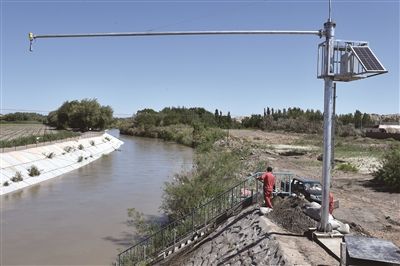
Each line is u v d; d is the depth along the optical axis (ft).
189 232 66.18
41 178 156.76
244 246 46.21
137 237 82.64
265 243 43.11
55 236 87.71
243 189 75.61
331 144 41.19
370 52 36.06
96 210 109.91
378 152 200.03
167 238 67.72
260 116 470.39
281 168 134.41
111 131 574.56
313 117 426.10
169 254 62.03
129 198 124.47
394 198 83.15
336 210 67.36
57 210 110.11
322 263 36.11
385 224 59.52
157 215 102.01
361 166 144.15
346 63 37.27
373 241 30.45
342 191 91.04
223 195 70.33
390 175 95.35
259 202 58.75
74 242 83.56
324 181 42.19
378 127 337.11
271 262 38.42
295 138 317.22
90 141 273.75
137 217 80.48
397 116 517.96
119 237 86.79
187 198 78.38
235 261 44.16
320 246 40.73
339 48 38.63
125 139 411.75
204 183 79.61
